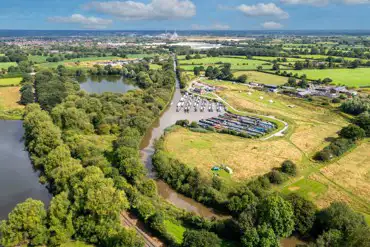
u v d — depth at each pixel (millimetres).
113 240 66625
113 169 94375
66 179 84812
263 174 107250
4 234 65375
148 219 76875
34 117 129875
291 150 128250
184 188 95625
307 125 163125
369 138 140875
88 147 110750
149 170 112000
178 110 197000
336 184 100750
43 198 92312
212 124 163250
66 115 136000
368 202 90375
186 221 79625
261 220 70062
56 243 67875
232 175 106688
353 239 61750
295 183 101250
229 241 71125
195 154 123562
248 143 136625
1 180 102875
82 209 72875
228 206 84125
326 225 72625
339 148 123312
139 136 137125
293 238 74188
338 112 185750
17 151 127375
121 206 75188
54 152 98250
